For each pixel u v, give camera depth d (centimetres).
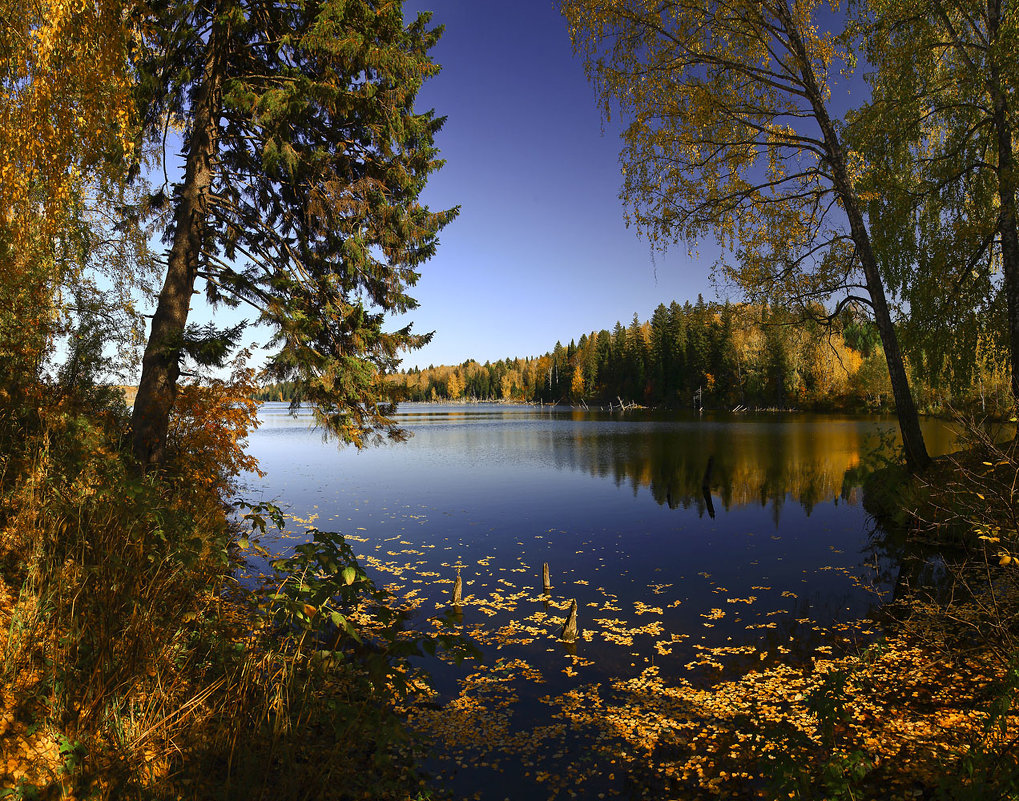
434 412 9738
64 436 429
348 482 1844
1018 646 377
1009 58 852
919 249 1080
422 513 1330
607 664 539
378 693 336
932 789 318
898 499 1066
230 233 876
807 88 1044
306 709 355
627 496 1584
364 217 886
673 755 388
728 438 3319
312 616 372
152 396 740
